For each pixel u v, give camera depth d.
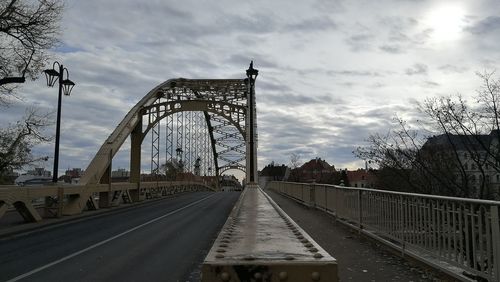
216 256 2.88
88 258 10.81
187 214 23.89
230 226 5.08
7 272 9.20
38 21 20.91
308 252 3.12
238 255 2.98
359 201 12.48
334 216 16.41
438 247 7.45
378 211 10.85
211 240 14.00
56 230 16.83
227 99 53.50
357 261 8.95
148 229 17.05
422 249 8.14
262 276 2.62
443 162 16.53
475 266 6.37
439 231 7.46
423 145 17.66
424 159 17.11
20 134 32.66
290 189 32.47
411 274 7.75
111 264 10.01
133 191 35.72
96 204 26.06
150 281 8.28
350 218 13.66
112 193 30.25
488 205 6.06
